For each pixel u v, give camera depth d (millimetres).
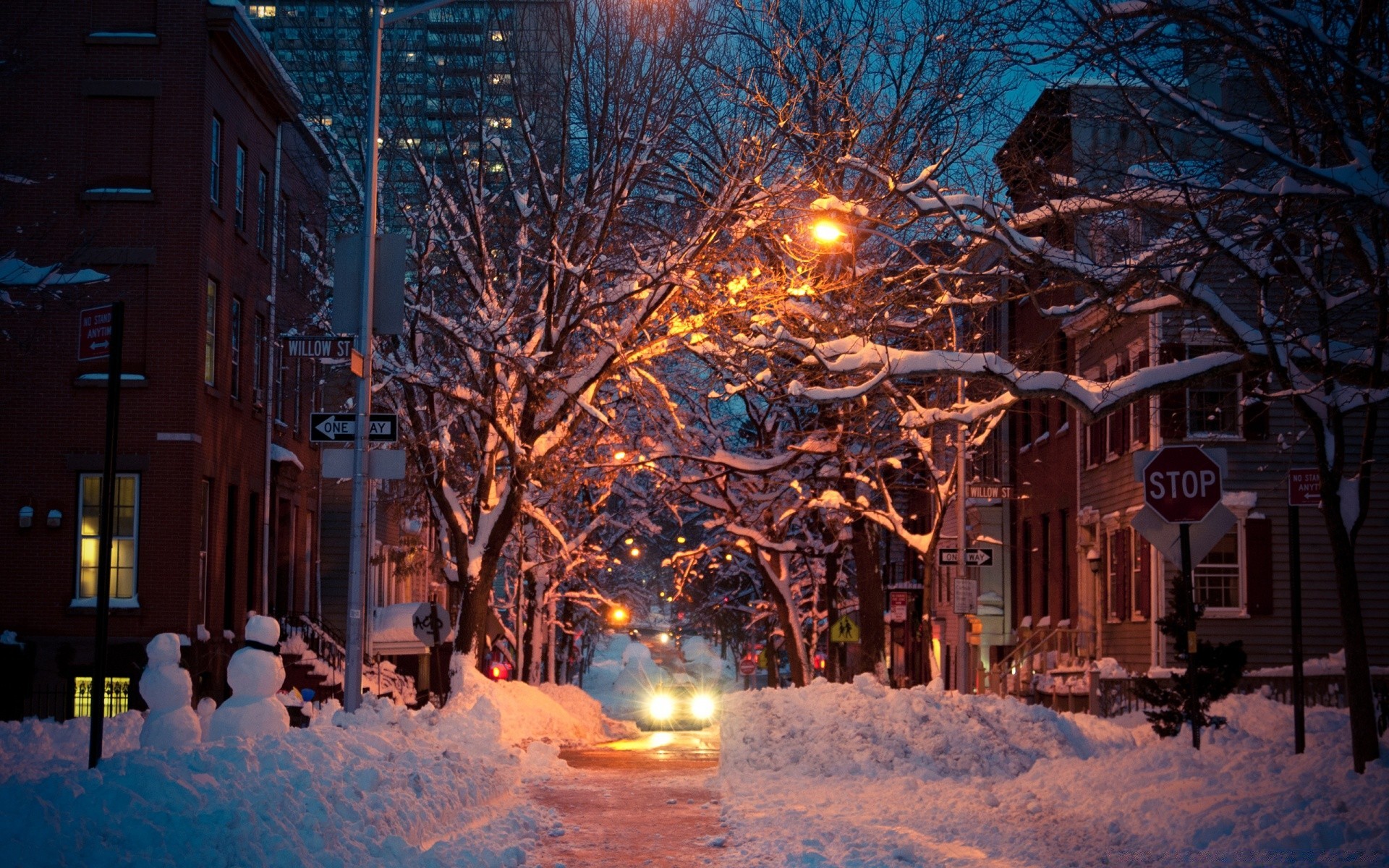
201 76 28703
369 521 39812
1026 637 41000
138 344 28328
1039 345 16922
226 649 30625
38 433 28047
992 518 45031
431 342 32438
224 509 30484
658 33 28172
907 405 29797
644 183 30672
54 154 28406
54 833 8422
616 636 161750
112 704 27422
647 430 35281
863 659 32062
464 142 31359
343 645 38781
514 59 30781
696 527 55812
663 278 27453
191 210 28469
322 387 40875
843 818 14133
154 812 9219
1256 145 12453
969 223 17438
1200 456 16016
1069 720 21219
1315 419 14508
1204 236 13539
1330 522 14328
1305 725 19828
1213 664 19125
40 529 27953
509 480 31328
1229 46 13906
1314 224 14281
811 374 25203
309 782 11016
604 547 49312
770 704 21469
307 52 37406
